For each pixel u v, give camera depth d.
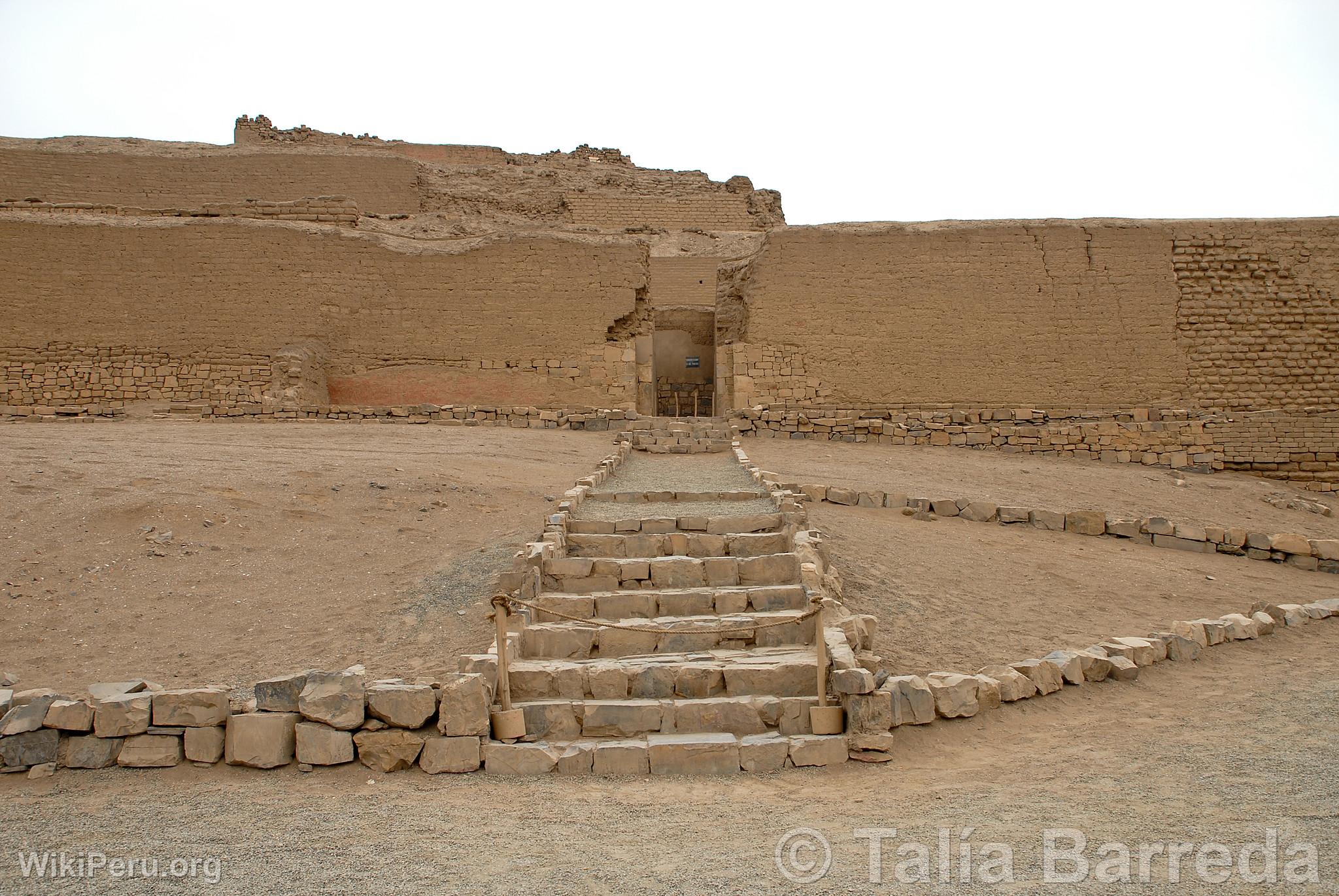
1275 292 22.55
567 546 9.78
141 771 6.47
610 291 22.02
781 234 22.38
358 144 37.66
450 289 21.80
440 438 17.81
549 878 4.75
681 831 5.38
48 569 9.73
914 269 22.39
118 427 17.75
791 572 9.07
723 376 22.61
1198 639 9.57
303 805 5.87
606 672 7.20
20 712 6.53
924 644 9.09
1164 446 20.41
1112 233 22.50
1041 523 14.63
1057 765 6.44
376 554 10.91
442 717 6.52
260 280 21.23
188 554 10.40
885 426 20.53
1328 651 9.84
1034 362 22.33
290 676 6.67
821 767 6.53
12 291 20.52
